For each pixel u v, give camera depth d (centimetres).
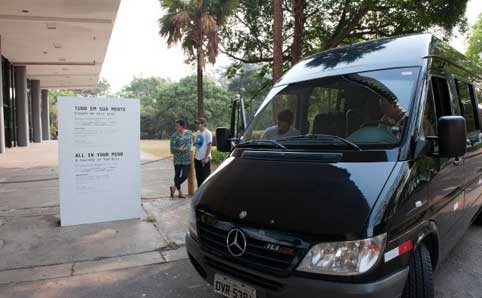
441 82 369
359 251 230
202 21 1720
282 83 420
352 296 227
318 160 298
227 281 283
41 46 2094
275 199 275
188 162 825
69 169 608
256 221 268
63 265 459
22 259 475
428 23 1330
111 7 1455
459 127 294
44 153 1961
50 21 1606
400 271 249
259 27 1634
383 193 253
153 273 437
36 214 684
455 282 400
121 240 545
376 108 328
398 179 265
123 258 481
